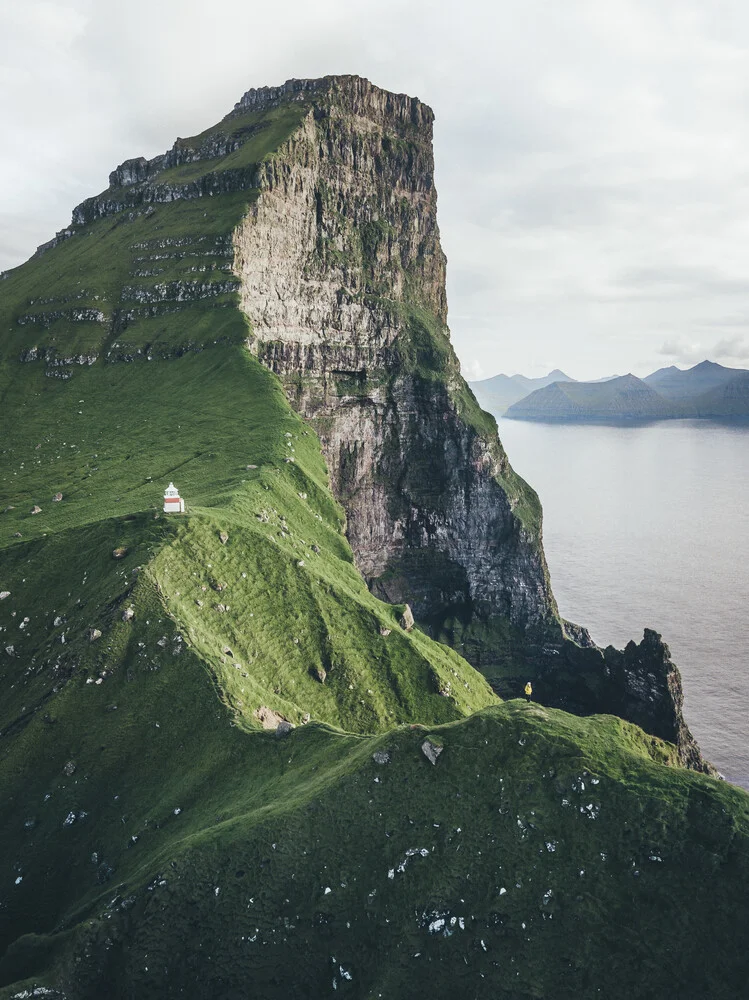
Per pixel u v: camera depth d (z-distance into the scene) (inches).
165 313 7106.3
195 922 1724.9
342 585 4023.1
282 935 1659.7
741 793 1614.2
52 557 3659.0
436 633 7790.4
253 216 7052.2
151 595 3063.5
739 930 1416.1
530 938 1505.9
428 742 1866.4
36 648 3179.1
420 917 1596.9
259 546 3730.3
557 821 1643.7
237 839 1847.9
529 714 1879.9
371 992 1510.8
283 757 2305.6
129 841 2253.9
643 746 1888.5
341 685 3444.9
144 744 2603.3
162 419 5684.1
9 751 2652.6
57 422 6156.5
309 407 7086.6
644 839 1565.0
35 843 2402.8
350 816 1818.4
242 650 3218.5
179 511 3695.9
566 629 7785.4
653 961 1421.0
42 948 1855.3
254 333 6501.0
